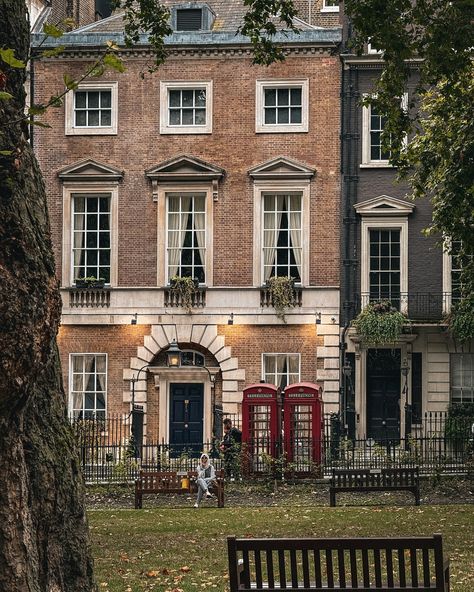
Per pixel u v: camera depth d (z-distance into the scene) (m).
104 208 44.94
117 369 44.47
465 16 21.39
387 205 44.16
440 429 40.97
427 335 43.94
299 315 43.91
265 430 35.25
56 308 9.21
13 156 9.02
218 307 44.28
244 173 44.41
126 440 41.25
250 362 44.06
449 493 30.73
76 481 10.48
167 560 18.20
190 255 44.75
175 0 47.72
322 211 44.19
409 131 24.09
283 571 10.77
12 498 9.28
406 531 21.64
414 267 44.19
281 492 31.92
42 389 10.39
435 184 28.81
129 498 31.45
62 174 44.56
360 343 43.97
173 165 44.28
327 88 44.31
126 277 44.66
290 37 44.28
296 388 35.19
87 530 10.53
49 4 48.09
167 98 44.69
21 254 8.95
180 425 44.19
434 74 22.11
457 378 43.88
